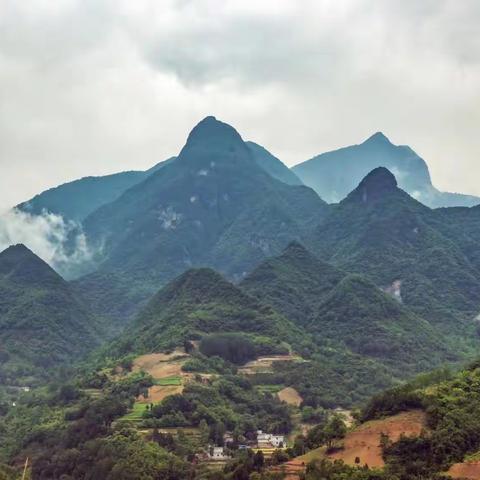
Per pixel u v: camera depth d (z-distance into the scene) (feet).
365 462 654.94
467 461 606.14
